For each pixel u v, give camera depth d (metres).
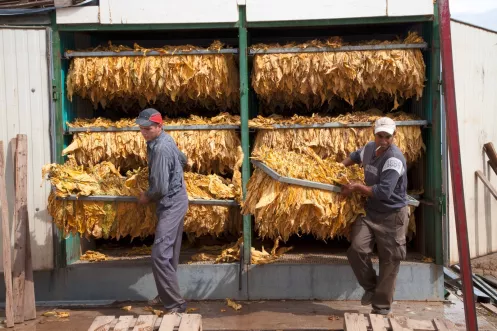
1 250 4.53
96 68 4.53
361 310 4.26
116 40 5.63
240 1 4.39
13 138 4.50
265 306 4.38
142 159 4.70
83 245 5.01
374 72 4.43
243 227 4.51
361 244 3.91
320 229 4.02
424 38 4.62
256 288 4.51
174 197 4.04
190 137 4.64
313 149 4.61
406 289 4.50
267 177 3.98
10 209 4.52
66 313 4.29
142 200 4.02
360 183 3.91
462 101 5.25
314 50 4.43
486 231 5.67
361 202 3.96
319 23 4.40
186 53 4.54
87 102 5.23
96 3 4.45
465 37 5.23
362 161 4.04
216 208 4.51
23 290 4.18
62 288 4.60
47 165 4.33
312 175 3.96
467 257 2.74
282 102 5.13
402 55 4.39
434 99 4.45
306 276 4.48
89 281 4.58
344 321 3.37
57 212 4.29
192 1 4.41
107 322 3.37
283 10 4.38
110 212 4.33
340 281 4.48
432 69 4.44
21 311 4.14
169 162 3.95
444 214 4.46
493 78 5.68
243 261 4.52
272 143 4.60
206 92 4.63
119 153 4.68
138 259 4.82
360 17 4.36
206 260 4.68
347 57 4.42
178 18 4.43
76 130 4.60
